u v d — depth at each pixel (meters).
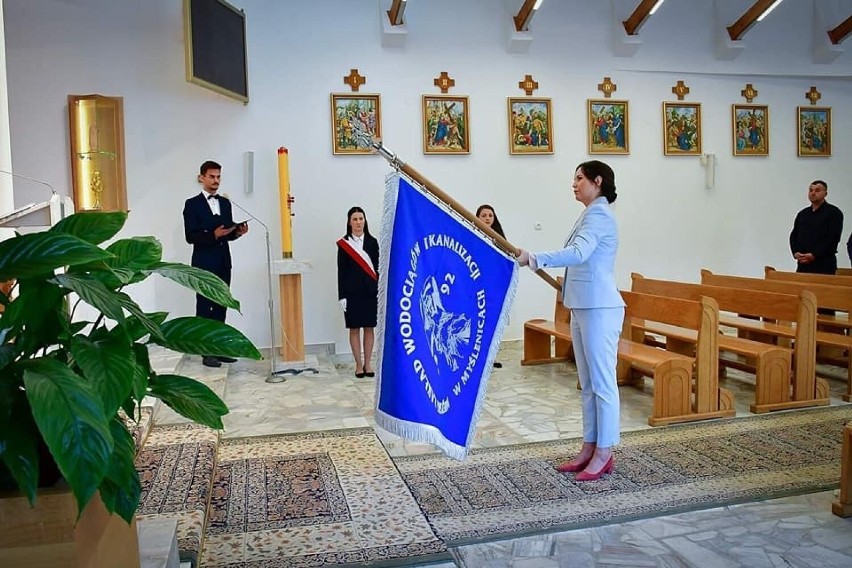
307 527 3.02
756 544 2.96
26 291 1.59
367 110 7.54
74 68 6.84
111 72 6.91
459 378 2.83
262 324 7.41
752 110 8.82
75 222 1.75
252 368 6.64
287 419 4.79
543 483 3.65
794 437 4.33
